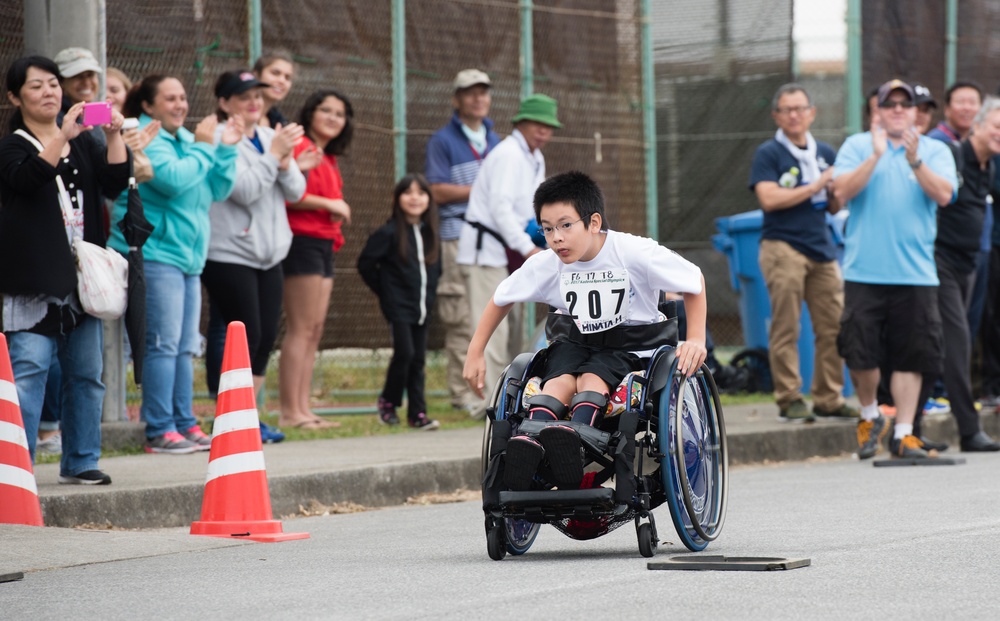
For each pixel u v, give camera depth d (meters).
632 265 15.52
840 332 27.05
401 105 31.92
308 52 30.34
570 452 14.33
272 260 25.80
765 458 28.41
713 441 16.45
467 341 31.59
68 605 12.98
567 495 14.68
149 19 27.47
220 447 17.64
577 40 35.12
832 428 30.08
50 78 19.61
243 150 25.09
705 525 15.98
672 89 41.72
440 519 20.14
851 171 26.44
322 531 18.67
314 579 14.20
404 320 28.58
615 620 11.59
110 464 22.61
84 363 19.91
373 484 22.19
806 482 23.97
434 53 32.66
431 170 31.36
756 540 16.64
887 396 31.30
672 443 15.03
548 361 15.91
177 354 24.39
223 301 25.58
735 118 41.12
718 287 41.81
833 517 18.81
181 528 19.67
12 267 19.27
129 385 30.23
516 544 15.79
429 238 28.92
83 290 19.47
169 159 23.25
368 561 15.52
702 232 41.66
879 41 41.00
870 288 26.62
